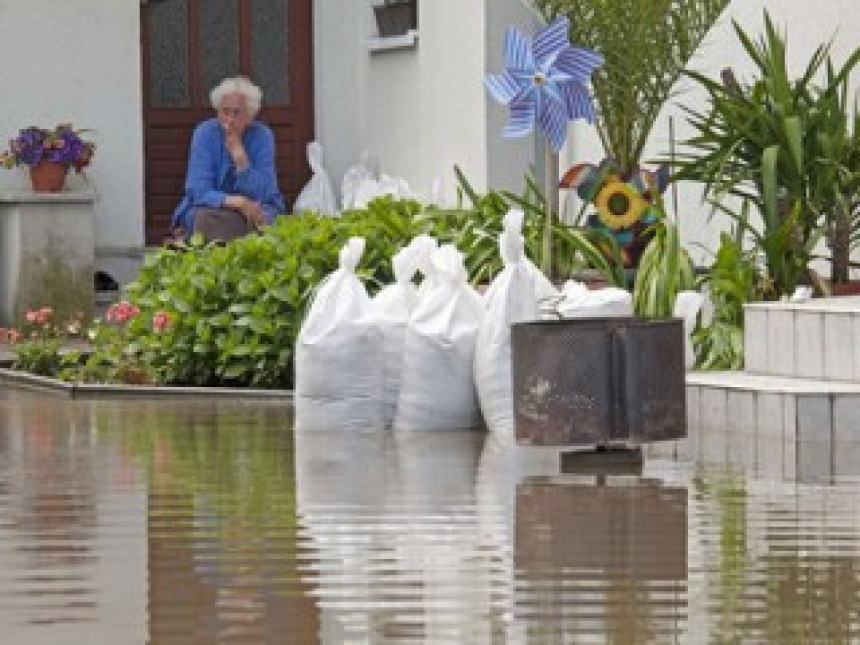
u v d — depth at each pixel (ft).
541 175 101.71
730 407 61.00
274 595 39.91
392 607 38.75
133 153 118.21
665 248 72.64
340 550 44.14
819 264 77.36
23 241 108.99
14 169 113.60
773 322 63.87
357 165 118.62
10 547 45.16
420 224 80.33
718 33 86.74
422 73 110.01
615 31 77.87
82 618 38.27
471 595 39.63
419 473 55.01
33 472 56.59
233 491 52.39
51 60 117.29
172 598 39.78
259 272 79.51
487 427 63.98
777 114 71.82
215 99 106.63
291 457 58.95
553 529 46.16
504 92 70.18
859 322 60.44
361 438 63.41
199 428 66.95
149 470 56.70
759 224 82.43
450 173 106.52
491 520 47.39
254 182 106.52
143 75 122.42
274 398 76.64
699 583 40.45
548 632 36.73
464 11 103.86
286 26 123.13
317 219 82.12
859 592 39.55
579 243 75.77
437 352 64.18
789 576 40.98
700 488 51.39
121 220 118.21
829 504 48.93
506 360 63.10
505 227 63.72
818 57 73.77
